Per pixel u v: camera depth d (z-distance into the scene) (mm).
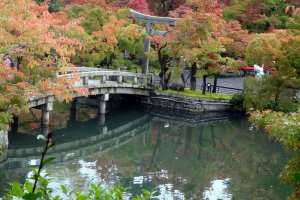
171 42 32375
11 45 17109
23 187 4297
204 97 32969
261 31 43219
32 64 17672
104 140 26766
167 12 44219
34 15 19219
